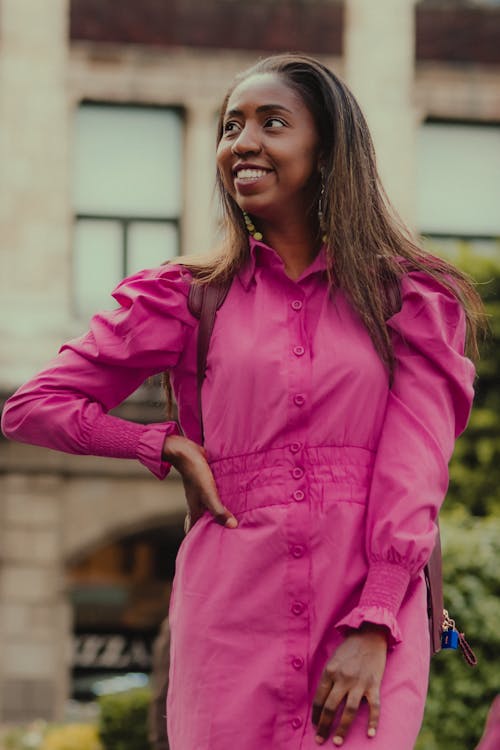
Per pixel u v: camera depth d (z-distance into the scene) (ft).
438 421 11.50
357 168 11.93
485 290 58.59
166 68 67.87
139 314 11.75
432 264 12.17
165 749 23.29
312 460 11.30
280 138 11.83
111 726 47.85
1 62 67.21
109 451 11.71
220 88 67.87
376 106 69.05
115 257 67.31
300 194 12.10
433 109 69.36
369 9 69.51
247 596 11.24
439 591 11.91
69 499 65.36
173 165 67.87
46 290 66.28
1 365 65.16
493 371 58.34
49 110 67.21
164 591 77.41
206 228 67.05
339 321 11.62
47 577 64.80
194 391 11.97
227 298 11.81
